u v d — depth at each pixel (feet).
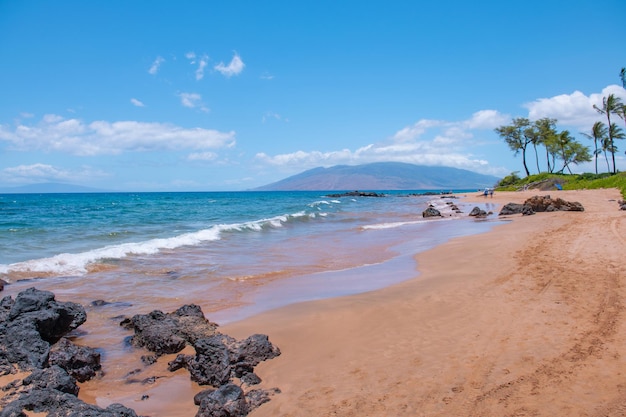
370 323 27.12
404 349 22.39
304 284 39.78
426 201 234.17
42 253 52.60
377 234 77.92
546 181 222.28
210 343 21.58
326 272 45.29
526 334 22.91
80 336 26.55
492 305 28.66
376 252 58.18
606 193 138.82
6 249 54.54
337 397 17.83
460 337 23.38
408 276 41.60
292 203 224.33
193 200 267.80
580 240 50.29
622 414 14.94
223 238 71.56
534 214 96.48
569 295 29.32
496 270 39.45
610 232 53.98
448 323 25.89
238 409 16.94
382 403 17.03
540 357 19.88
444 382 18.31
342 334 25.53
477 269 40.93
